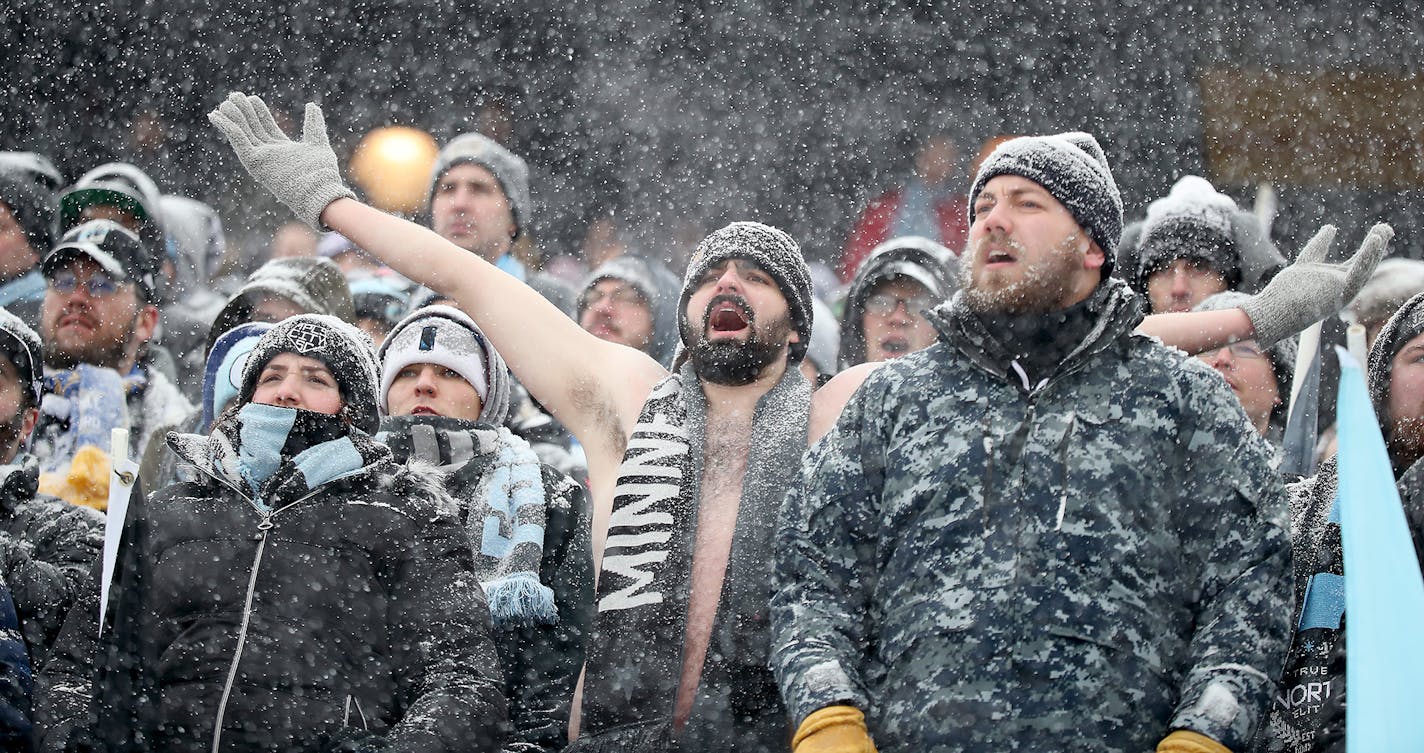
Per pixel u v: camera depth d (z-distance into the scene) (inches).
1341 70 1501.0
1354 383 402.6
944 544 441.1
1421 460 492.7
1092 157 476.4
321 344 564.7
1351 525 396.8
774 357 561.6
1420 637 389.4
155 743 511.8
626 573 534.6
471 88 1740.9
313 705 511.8
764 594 524.1
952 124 1702.8
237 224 1411.2
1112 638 426.6
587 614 606.5
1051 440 442.6
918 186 1686.8
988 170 475.8
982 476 442.9
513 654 588.7
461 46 1734.7
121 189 1015.0
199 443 551.2
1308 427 657.6
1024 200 465.1
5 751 523.8
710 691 518.6
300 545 529.0
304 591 522.9
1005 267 458.9
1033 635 426.9
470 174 1014.4
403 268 601.6
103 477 787.4
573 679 590.2
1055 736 421.7
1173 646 433.7
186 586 524.7
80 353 845.8
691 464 547.2
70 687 533.6
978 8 1662.2
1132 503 436.1
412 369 666.2
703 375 562.9
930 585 439.5
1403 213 1438.2
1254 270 814.5
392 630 528.4
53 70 1619.1
